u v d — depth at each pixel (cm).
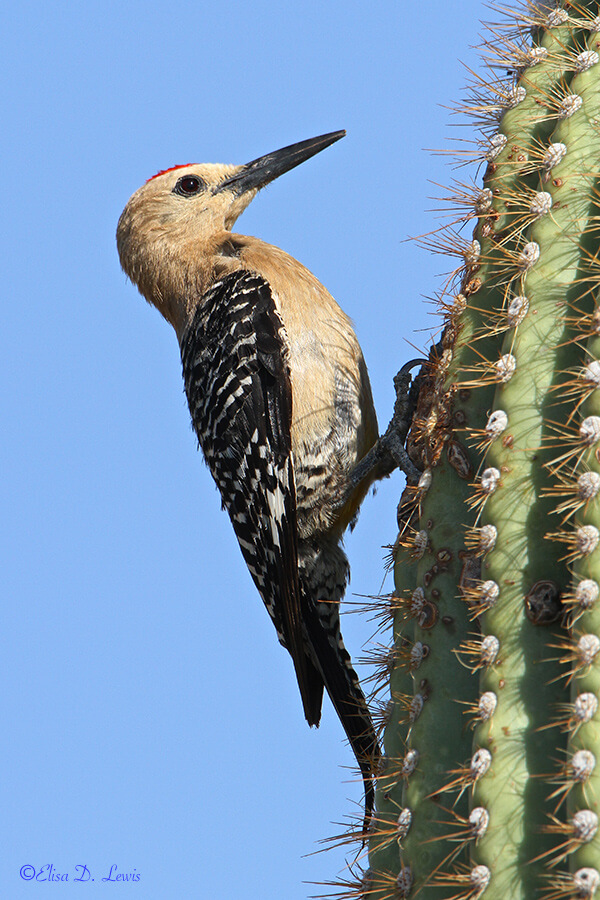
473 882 491
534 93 655
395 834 566
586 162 598
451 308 653
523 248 605
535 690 510
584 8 671
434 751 563
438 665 578
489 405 613
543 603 520
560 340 561
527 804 490
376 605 658
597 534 484
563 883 452
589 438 501
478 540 552
